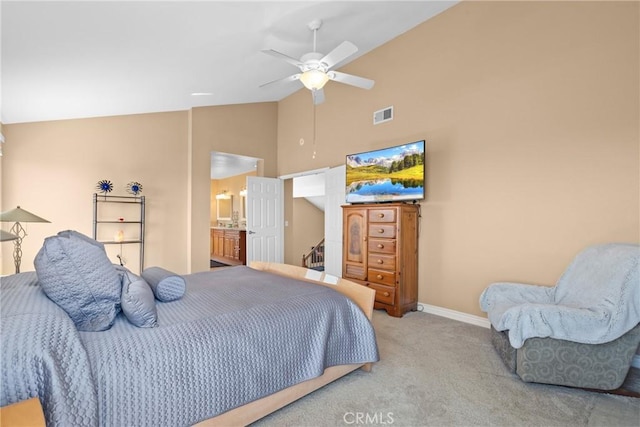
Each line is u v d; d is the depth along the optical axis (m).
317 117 5.39
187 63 3.55
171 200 5.20
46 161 4.50
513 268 3.12
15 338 1.05
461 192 3.53
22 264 4.42
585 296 2.25
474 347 2.73
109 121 4.80
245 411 1.59
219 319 1.62
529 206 3.02
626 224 2.51
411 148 3.74
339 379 2.16
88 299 1.40
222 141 5.55
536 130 2.98
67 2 2.15
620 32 2.54
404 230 3.68
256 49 3.66
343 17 3.48
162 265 5.11
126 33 2.69
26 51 2.70
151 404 1.28
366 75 4.57
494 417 1.77
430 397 1.96
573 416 1.79
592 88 2.67
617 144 2.55
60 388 1.04
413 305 3.84
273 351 1.69
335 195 4.93
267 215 6.00
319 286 2.31
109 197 4.77
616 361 1.97
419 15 3.75
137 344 1.34
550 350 2.05
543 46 2.94
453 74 3.61
